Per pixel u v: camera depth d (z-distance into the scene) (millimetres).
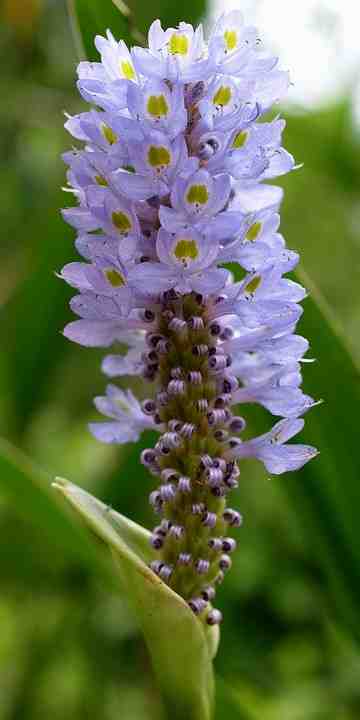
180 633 238
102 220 227
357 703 424
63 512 324
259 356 245
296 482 304
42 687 429
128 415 248
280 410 240
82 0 284
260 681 442
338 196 577
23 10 546
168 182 224
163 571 241
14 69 563
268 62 230
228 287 237
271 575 485
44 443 495
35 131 543
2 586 457
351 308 654
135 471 391
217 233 223
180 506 240
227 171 229
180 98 221
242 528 503
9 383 437
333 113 518
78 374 550
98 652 454
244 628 473
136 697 440
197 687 242
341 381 291
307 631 474
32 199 534
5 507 442
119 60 231
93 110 230
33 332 420
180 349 237
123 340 245
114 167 225
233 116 226
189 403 237
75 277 233
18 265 548
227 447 241
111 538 238
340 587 310
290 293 233
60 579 459
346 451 295
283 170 234
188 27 227
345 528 302
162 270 224
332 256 695
